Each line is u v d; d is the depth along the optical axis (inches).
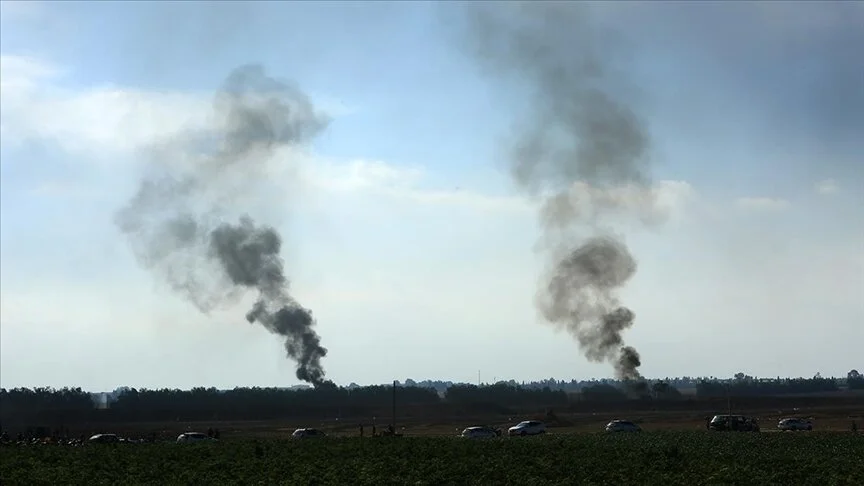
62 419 5187.0
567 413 5305.1
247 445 2938.0
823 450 2534.5
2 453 2731.3
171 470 2228.1
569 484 1766.7
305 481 1908.2
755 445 2719.0
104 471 2208.4
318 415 5472.4
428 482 1866.4
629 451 2495.1
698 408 5482.3
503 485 1803.6
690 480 1820.9
